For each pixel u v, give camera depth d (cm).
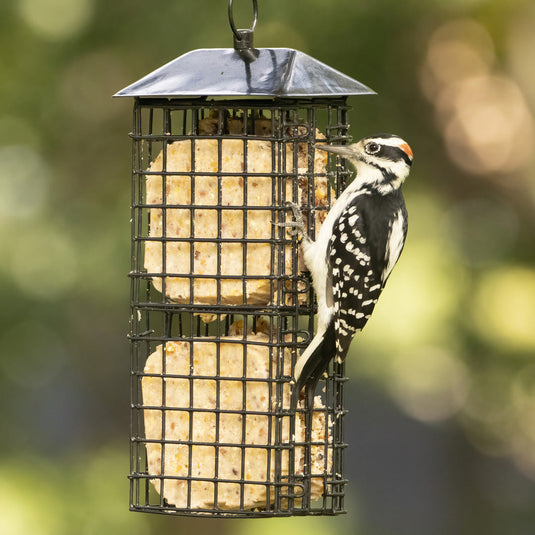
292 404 879
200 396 884
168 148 890
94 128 1472
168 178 892
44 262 1391
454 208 1490
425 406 1545
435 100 1462
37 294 1393
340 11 1358
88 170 1468
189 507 878
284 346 876
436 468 1925
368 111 1423
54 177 1454
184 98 881
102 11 1426
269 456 865
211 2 1369
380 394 1642
